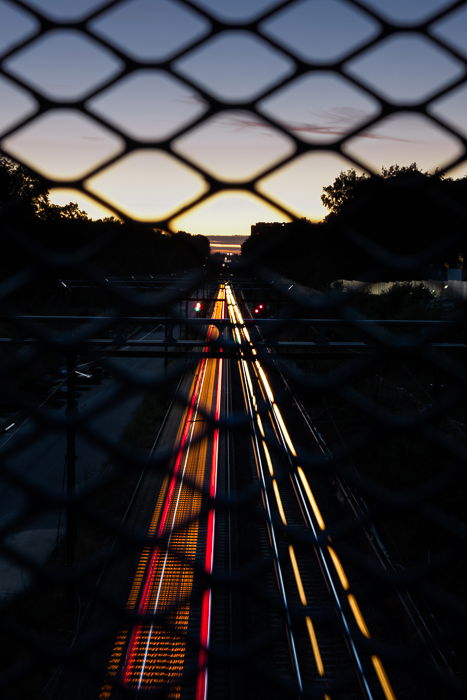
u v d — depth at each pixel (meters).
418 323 7.51
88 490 0.91
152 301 0.90
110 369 0.91
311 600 8.41
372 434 0.95
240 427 0.95
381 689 6.93
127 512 15.37
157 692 0.97
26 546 15.32
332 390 0.94
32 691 7.65
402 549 10.10
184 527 0.95
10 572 9.05
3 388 0.88
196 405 0.94
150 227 0.89
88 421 0.90
